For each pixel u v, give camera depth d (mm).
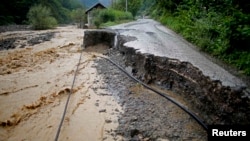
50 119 8125
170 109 8484
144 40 14719
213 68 8633
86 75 12508
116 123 7746
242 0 11742
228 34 10648
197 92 8188
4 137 7211
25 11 55312
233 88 6703
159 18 36062
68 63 14867
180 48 12398
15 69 13781
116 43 17234
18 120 8062
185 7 22891
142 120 7836
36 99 9664
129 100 9375
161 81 10312
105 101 9375
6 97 9891
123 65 13547
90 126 7652
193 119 7773
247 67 8711
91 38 18453
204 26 13453
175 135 6996
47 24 36250
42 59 15969
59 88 10750
